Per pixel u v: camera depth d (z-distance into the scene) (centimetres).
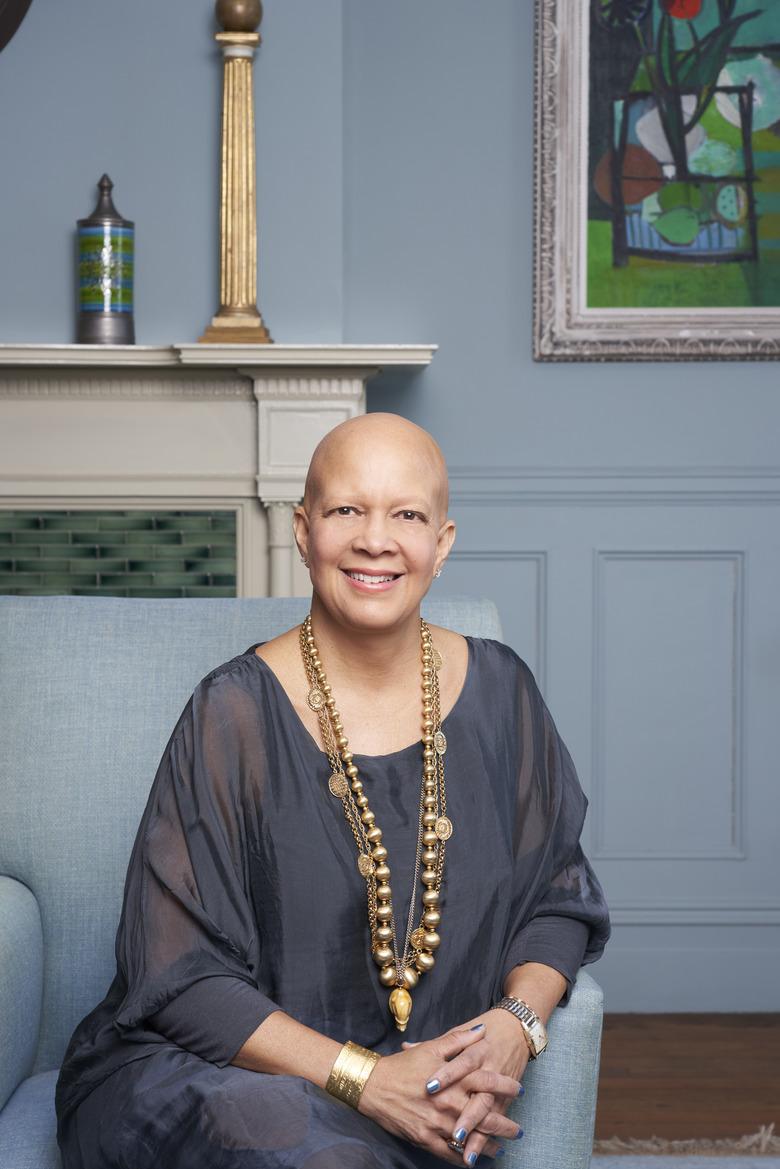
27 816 179
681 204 325
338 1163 118
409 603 142
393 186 328
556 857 153
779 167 325
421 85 327
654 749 336
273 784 143
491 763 150
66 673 184
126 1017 135
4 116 303
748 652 335
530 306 330
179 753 145
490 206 329
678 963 334
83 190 305
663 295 327
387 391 331
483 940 144
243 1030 131
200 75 303
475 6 325
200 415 297
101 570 301
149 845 142
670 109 323
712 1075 288
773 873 335
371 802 144
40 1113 152
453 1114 127
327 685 146
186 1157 124
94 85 303
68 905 177
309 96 303
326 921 139
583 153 324
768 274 326
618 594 334
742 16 322
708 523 333
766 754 335
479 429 332
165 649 186
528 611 335
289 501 294
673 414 332
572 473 332
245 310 298
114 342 295
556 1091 143
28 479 296
